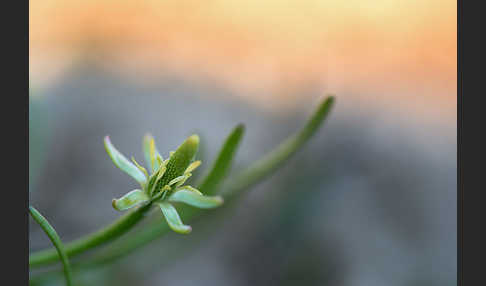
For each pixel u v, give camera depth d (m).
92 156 0.11
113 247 0.07
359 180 0.11
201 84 0.13
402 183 0.12
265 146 0.12
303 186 0.11
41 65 0.12
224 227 0.10
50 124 0.11
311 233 0.10
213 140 0.12
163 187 0.06
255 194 0.11
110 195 0.10
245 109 0.13
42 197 0.10
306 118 0.13
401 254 0.11
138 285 0.08
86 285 0.08
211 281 0.10
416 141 0.13
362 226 0.11
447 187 0.12
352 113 0.13
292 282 0.10
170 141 0.11
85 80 0.12
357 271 0.10
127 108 0.12
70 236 0.09
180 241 0.08
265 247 0.10
